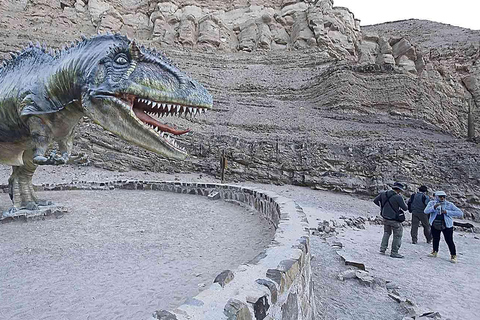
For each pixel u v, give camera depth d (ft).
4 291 11.11
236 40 141.08
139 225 20.61
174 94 17.42
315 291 17.26
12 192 22.66
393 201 25.49
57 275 12.53
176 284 11.70
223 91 99.91
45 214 21.89
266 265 8.96
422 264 24.35
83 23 131.23
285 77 112.27
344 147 65.16
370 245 28.68
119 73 17.40
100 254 15.02
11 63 21.94
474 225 46.98
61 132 21.07
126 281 11.98
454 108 104.63
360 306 15.98
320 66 117.70
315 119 80.33
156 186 35.37
